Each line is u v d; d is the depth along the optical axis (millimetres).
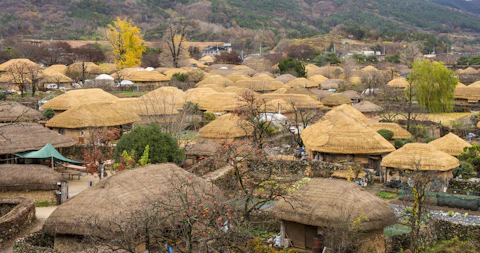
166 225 21391
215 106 63375
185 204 20203
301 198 25000
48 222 23172
